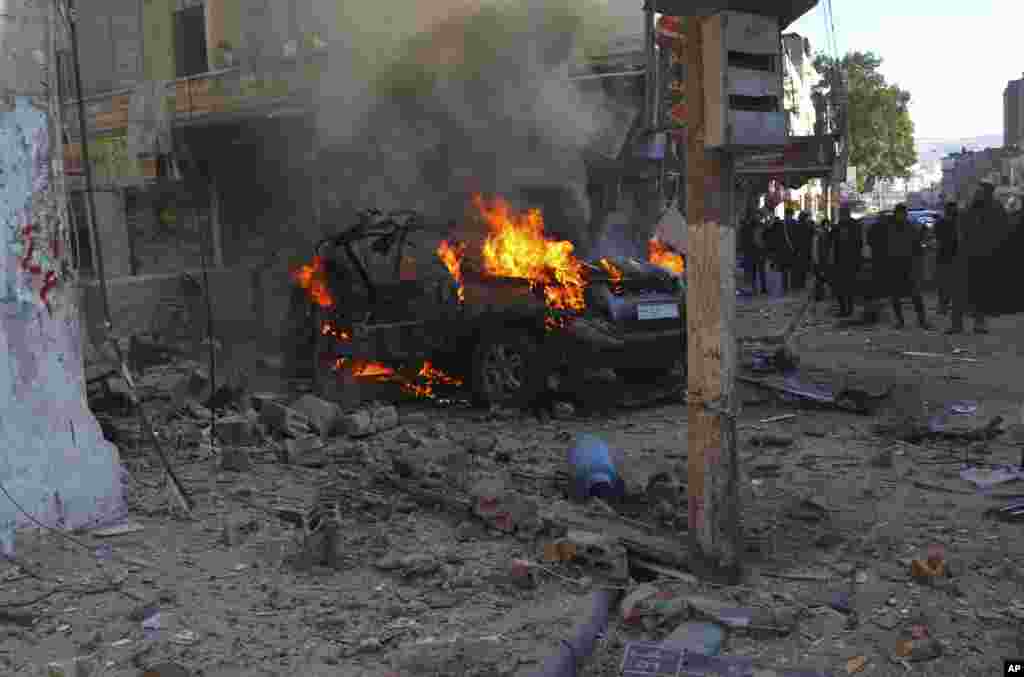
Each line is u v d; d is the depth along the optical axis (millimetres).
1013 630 3377
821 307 15484
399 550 4277
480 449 6121
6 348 4340
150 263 16703
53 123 4625
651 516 4738
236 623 3498
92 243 5133
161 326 10602
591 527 4297
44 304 4516
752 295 18375
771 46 3488
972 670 3072
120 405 7258
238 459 5805
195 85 15812
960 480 5402
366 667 3129
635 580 3982
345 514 4855
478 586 3828
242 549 4332
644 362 7473
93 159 17031
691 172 3619
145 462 5953
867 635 3334
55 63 4680
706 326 3697
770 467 5637
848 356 10195
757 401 7898
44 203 4551
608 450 5309
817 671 3055
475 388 7746
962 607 3572
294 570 4059
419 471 5441
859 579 3861
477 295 7680
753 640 3311
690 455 3842
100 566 4102
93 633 3428
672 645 3229
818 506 4734
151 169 16281
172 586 3871
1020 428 6621
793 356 9195
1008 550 4215
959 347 10617
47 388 4500
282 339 9820
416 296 8242
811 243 18125
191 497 5160
